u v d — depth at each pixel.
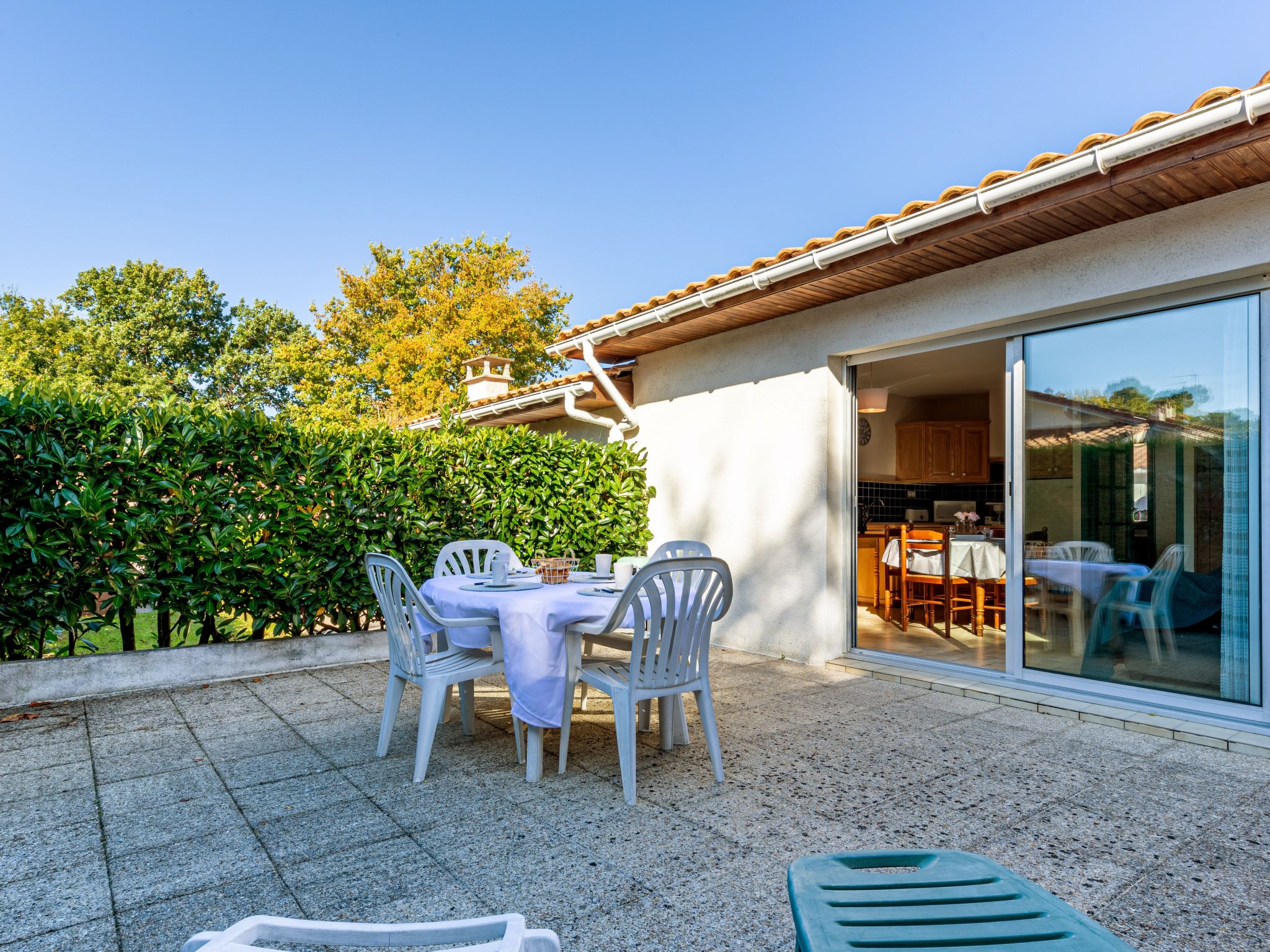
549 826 2.79
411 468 6.02
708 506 6.82
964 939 1.21
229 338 39.72
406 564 5.97
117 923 2.12
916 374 8.58
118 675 4.78
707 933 2.08
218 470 5.16
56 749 3.67
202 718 4.24
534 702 3.18
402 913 2.17
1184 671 4.06
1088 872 2.43
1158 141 3.26
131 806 2.96
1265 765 3.43
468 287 24.92
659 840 2.67
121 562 4.69
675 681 3.19
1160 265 3.97
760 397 6.30
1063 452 4.58
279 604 5.39
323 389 24.88
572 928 2.10
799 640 5.89
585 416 7.92
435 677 3.30
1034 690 4.60
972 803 3.00
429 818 2.86
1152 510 4.19
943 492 10.34
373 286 25.00
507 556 3.91
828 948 1.17
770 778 3.30
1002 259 4.67
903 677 5.12
